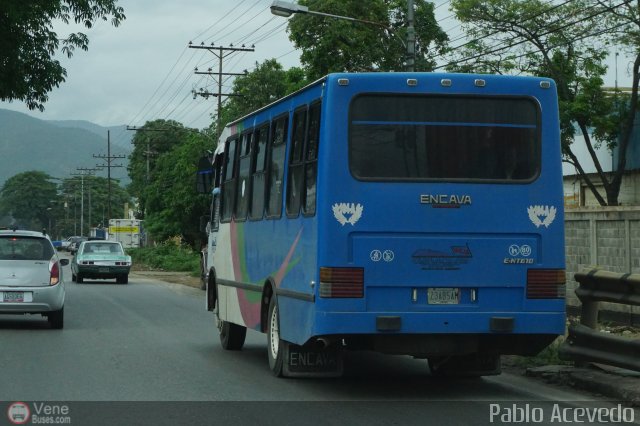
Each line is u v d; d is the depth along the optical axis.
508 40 39.59
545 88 11.35
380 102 11.07
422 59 42.19
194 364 14.28
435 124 11.13
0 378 12.64
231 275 15.86
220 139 18.03
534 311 11.11
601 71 39.28
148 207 69.88
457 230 11.02
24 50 29.78
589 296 12.42
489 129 11.23
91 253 44.94
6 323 21.64
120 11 30.11
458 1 39.34
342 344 12.03
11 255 19.88
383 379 12.85
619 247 20.95
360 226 10.86
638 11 36.84
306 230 11.41
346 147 10.94
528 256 11.15
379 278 10.84
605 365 12.55
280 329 12.51
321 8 43.69
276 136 13.23
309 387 12.01
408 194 10.96
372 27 43.97
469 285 10.98
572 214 22.58
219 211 17.00
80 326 20.97
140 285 43.31
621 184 40.94
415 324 10.84
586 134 39.06
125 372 13.30
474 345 11.23
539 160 11.27
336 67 43.75
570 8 38.19
